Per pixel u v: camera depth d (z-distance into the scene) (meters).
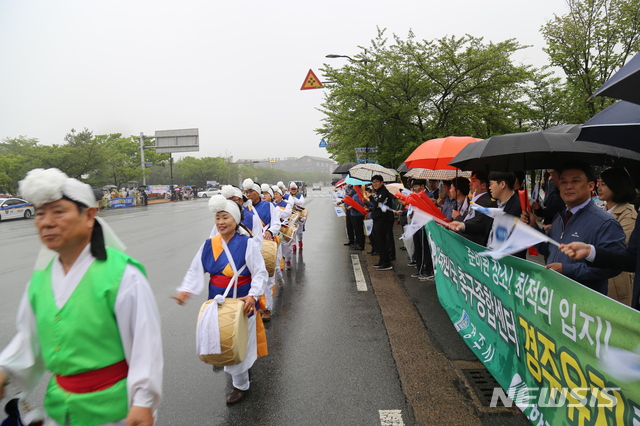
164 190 53.41
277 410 3.16
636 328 1.84
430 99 14.57
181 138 44.72
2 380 1.65
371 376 3.65
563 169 2.96
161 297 6.35
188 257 9.70
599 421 2.11
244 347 2.96
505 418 2.94
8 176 34.03
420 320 5.03
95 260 1.63
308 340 4.52
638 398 1.85
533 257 8.45
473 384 3.45
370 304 5.73
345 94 14.64
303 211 9.45
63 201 1.56
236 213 3.28
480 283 3.87
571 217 3.03
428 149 5.97
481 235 4.59
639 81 1.79
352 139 15.85
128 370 1.68
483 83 13.64
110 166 42.91
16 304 6.14
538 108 15.05
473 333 4.11
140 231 15.30
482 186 4.71
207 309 2.88
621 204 3.63
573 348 2.33
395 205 13.84
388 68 14.70
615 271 2.71
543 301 2.66
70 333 1.58
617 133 2.71
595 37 11.07
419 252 7.60
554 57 11.63
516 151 3.48
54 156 35.09
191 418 3.08
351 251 10.09
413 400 3.24
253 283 3.24
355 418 3.02
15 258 10.34
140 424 1.58
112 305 1.61
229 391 3.49
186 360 4.12
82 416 1.64
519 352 3.05
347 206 10.40
